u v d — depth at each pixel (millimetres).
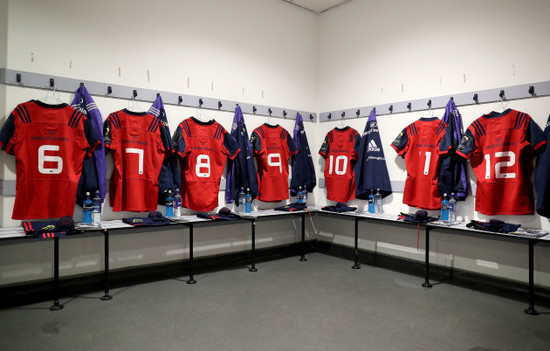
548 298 3059
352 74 4578
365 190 4246
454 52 3633
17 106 2891
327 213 4230
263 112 4469
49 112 2998
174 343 2246
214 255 4113
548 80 3057
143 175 3469
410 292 3207
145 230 3502
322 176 4902
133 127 3420
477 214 3449
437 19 3758
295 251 4824
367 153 4230
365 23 4426
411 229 3996
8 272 2959
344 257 4492
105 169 3254
